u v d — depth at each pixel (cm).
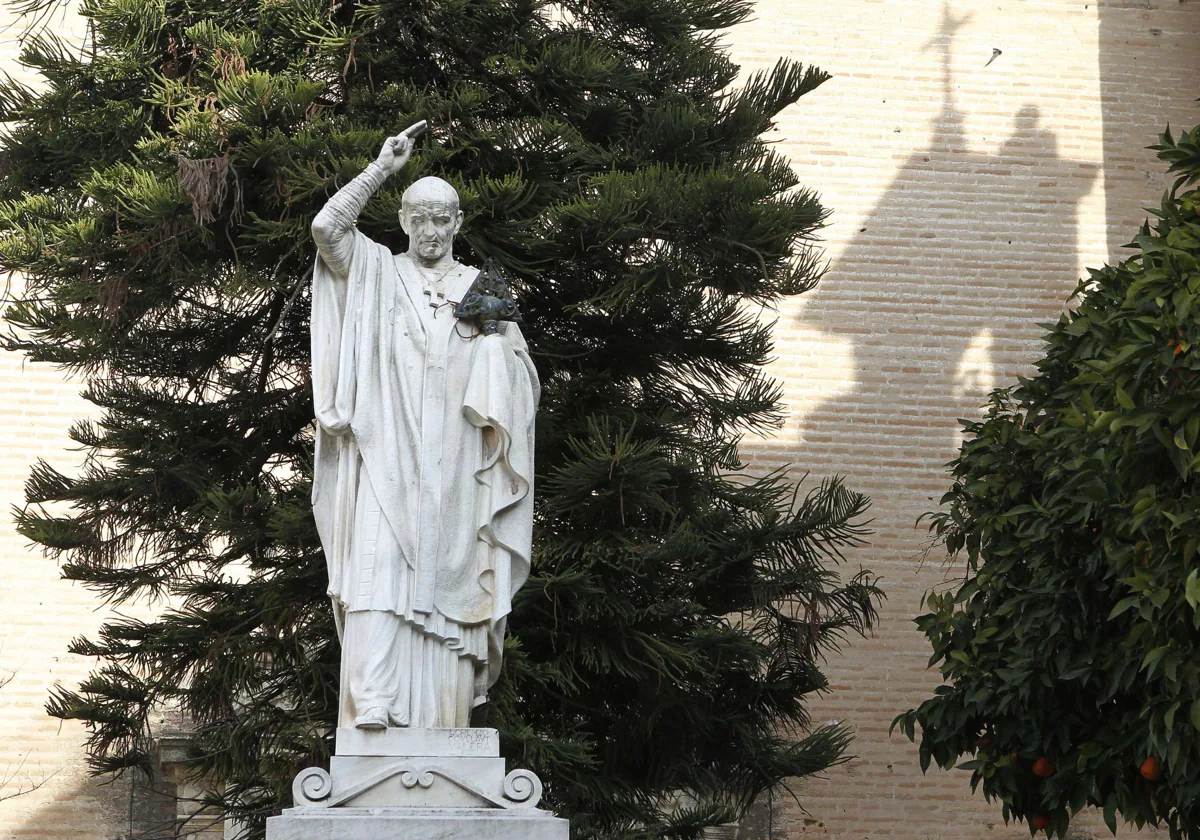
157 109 1789
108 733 1777
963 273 2555
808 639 1783
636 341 1798
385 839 859
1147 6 2686
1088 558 1516
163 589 1923
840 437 2467
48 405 2305
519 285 1777
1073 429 1552
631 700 1733
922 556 2428
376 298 966
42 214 1712
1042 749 1570
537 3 1800
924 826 2317
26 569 2242
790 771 1816
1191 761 1446
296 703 1658
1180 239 1512
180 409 1775
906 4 2639
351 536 937
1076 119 2634
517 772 898
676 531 1648
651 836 1623
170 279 1702
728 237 1698
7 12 2398
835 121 2584
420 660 928
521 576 963
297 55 1784
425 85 1791
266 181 1680
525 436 969
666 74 1884
